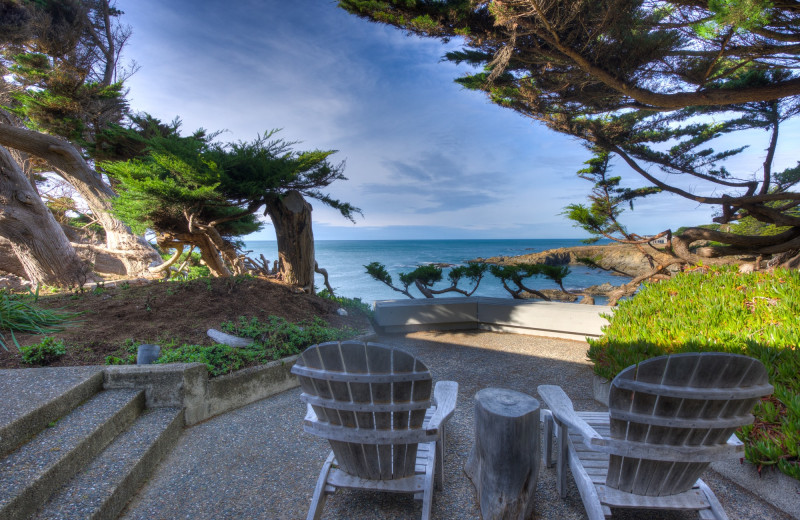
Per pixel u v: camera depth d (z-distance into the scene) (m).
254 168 6.57
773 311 3.58
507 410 1.86
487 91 9.45
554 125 10.94
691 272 5.30
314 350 1.65
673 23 6.40
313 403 1.75
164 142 6.64
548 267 8.55
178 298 5.32
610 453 1.64
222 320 4.91
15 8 11.83
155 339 4.13
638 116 11.66
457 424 3.12
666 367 1.46
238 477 2.38
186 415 3.03
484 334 6.19
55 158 9.59
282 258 6.91
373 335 5.62
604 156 11.65
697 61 6.62
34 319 4.21
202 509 2.08
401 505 2.11
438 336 6.09
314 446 2.76
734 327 3.57
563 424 2.03
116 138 11.53
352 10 6.86
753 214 10.18
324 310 6.14
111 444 2.47
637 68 6.38
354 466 1.89
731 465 2.30
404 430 1.73
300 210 6.83
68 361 3.41
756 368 1.46
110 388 2.99
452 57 8.73
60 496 1.93
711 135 11.76
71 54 14.10
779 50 6.05
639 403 1.54
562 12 5.44
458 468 2.47
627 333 3.96
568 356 4.98
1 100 12.18
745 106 10.87
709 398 1.46
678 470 1.65
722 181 11.93
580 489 1.81
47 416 2.37
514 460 1.81
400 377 1.62
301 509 2.08
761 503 2.08
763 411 2.46
